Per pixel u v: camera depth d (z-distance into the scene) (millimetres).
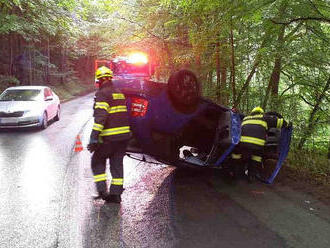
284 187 5355
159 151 4980
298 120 7059
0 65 20938
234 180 5723
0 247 3367
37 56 23547
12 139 9148
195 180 5742
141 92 4816
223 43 8227
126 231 3762
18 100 10992
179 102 4949
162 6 9219
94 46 31828
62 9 19141
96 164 4723
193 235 3674
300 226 3910
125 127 4625
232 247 3406
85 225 3902
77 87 34219
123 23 11914
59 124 11969
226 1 5719
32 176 5738
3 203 4520
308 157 6508
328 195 4926
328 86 6789
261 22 6742
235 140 5207
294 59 6664
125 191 5133
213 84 9742
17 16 16922
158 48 12195
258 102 8648
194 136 6055
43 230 3754
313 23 6496
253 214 4262
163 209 4418
